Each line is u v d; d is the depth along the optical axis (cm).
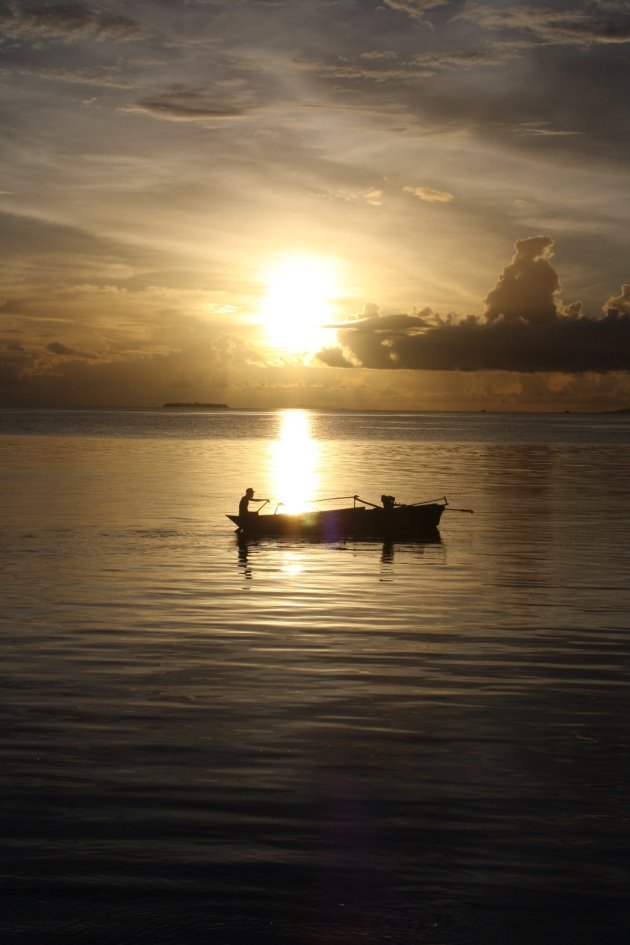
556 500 4209
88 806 976
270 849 892
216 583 2186
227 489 4556
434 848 898
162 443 9531
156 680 1403
